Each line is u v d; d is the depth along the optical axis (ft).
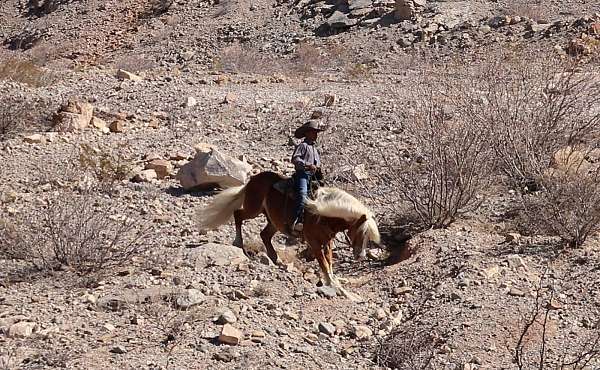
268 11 134.41
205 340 32.24
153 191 54.13
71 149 63.16
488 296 37.24
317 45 116.67
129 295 35.99
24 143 64.23
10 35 154.20
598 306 35.73
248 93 81.25
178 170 58.44
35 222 45.65
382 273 43.19
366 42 113.91
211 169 53.88
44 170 57.47
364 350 34.04
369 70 96.12
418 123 53.72
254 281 39.60
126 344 31.45
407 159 57.57
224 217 44.93
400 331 34.68
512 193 51.26
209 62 118.01
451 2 119.55
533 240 43.47
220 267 40.98
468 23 111.04
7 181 55.11
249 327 33.91
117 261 40.91
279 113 72.59
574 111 59.00
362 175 56.39
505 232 45.88
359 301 39.24
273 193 42.42
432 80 70.49
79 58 134.51
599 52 82.53
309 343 33.88
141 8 148.77
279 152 63.87
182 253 42.55
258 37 125.80
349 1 126.31
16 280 38.22
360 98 75.97
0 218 45.96
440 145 48.96
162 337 32.37
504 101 60.13
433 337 34.32
